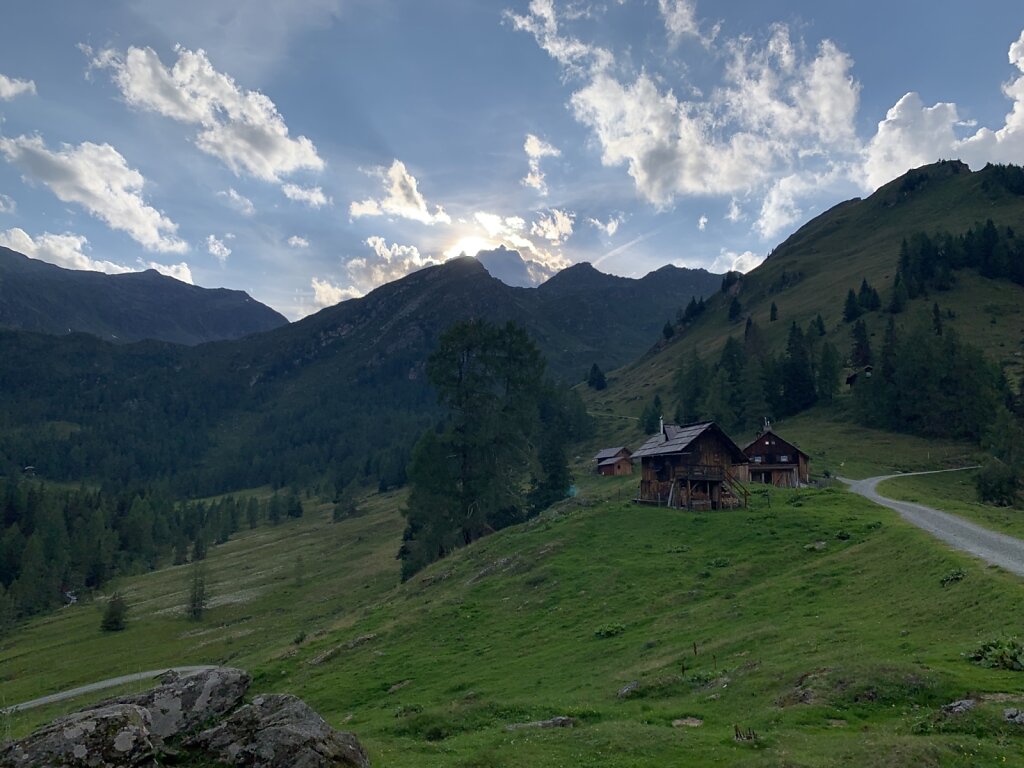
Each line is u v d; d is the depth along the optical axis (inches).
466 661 1517.0
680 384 7258.9
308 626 3097.9
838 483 3580.2
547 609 1775.3
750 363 6796.3
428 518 3262.8
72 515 7421.3
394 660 1616.6
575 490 4375.0
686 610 1546.5
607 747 787.4
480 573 2262.6
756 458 3823.8
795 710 812.0
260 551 6565.0
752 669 1019.9
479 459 3358.8
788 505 2551.7
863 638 1055.6
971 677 796.0
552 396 6761.8
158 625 4030.5
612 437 6899.6
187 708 855.1
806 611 1315.2
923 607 1136.8
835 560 1668.3
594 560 2084.2
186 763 705.6
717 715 884.6
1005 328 6939.0
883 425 5265.8
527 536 2564.0
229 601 4377.5
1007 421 4101.9
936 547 1462.8
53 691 2849.4
